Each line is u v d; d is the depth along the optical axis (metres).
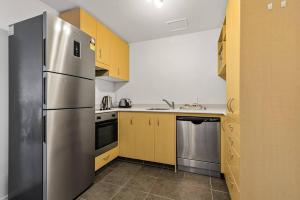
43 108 1.33
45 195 1.32
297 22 0.95
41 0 1.95
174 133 2.32
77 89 1.64
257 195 1.00
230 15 1.36
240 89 1.02
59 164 1.43
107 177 2.08
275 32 0.97
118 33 2.87
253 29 1.00
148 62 3.20
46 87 1.32
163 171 2.27
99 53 2.39
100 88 3.02
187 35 2.92
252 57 1.00
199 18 2.37
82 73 1.70
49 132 1.34
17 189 1.46
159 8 2.11
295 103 0.95
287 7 0.96
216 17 2.35
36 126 1.37
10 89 1.52
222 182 1.96
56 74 1.40
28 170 1.40
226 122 1.74
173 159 2.31
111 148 2.47
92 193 1.71
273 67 0.97
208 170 2.16
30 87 1.40
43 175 1.33
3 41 1.62
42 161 1.34
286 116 0.96
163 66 3.08
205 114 2.17
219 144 2.11
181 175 2.15
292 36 0.95
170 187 1.84
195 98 2.86
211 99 2.77
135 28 2.68
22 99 1.45
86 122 1.77
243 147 1.02
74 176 1.60
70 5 2.04
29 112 1.41
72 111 1.58
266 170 0.98
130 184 1.90
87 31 2.14
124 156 2.62
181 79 2.96
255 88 1.00
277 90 0.97
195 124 2.21
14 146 1.49
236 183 1.15
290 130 0.96
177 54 2.98
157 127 2.42
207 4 2.03
